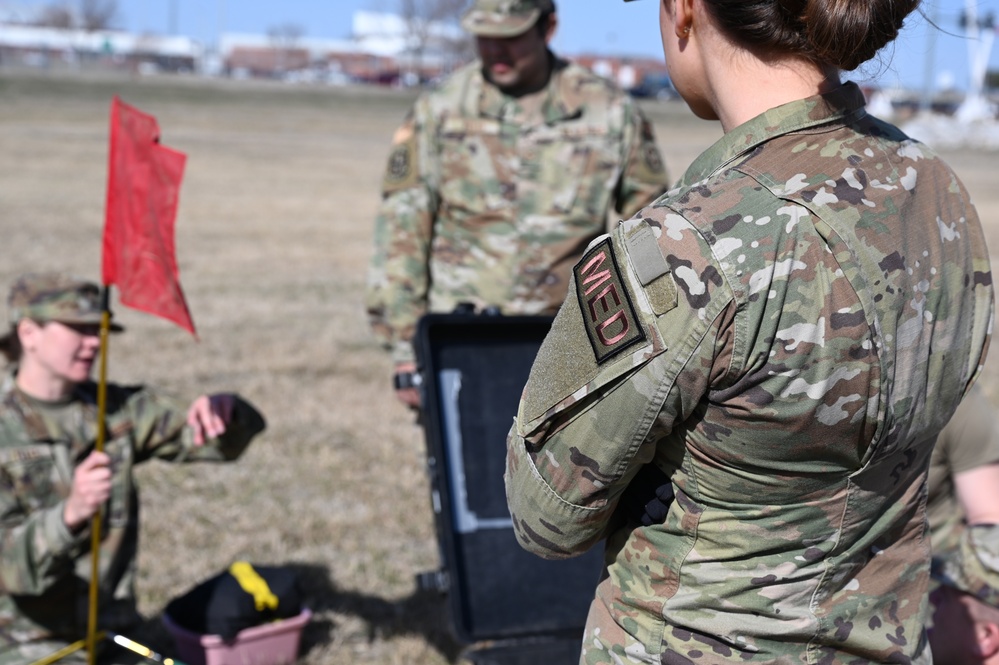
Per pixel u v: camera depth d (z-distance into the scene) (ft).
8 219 45.03
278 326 29.14
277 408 21.61
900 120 153.99
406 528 16.26
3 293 30.55
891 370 4.72
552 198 12.61
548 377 5.01
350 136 110.93
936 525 9.93
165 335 27.17
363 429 20.58
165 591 13.84
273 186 65.67
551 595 10.21
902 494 5.24
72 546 10.33
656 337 4.65
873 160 4.93
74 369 10.89
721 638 5.07
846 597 5.17
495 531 10.33
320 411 21.54
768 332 4.58
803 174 4.79
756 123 4.96
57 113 109.81
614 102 12.87
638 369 4.69
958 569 8.62
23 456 10.80
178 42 326.03
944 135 146.30
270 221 51.08
